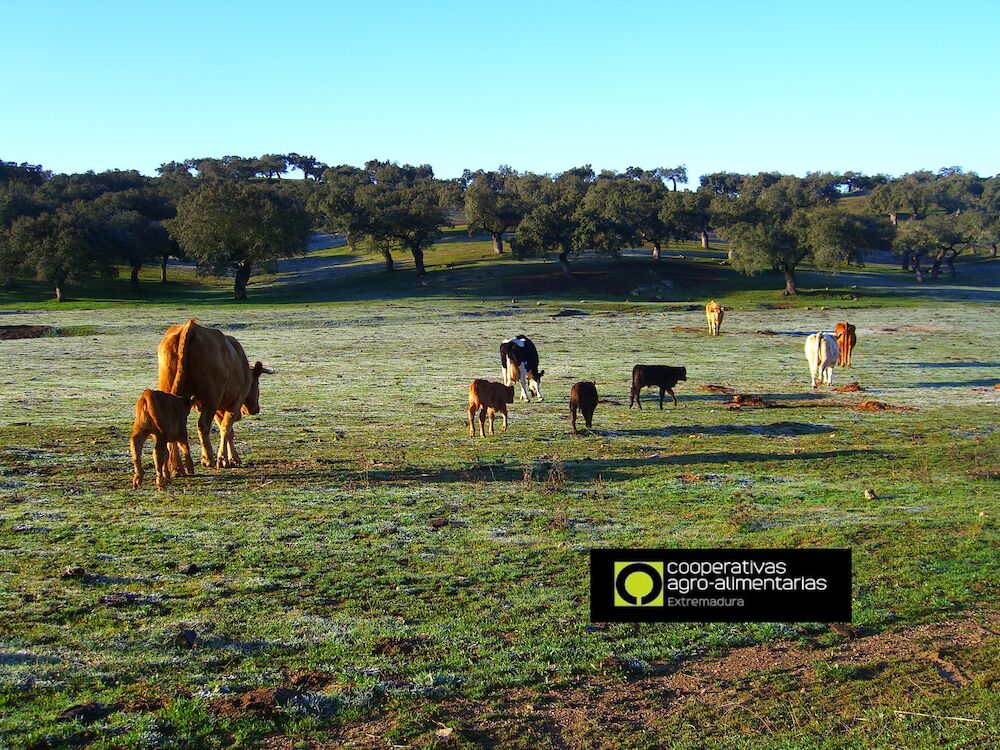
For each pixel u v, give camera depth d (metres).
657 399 28.70
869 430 22.77
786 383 32.69
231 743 6.94
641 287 80.94
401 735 7.15
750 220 107.25
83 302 75.00
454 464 17.66
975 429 22.98
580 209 88.69
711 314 50.25
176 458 15.88
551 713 7.61
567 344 45.69
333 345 44.66
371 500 14.41
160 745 6.79
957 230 93.62
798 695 8.00
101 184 135.75
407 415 24.44
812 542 12.30
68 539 11.97
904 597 10.38
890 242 104.69
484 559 11.52
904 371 36.31
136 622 9.16
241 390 17.34
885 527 13.13
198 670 8.11
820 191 181.38
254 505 13.95
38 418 22.39
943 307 67.94
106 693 7.59
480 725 7.38
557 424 23.30
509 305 67.19
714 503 14.63
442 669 8.30
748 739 7.22
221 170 192.12
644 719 7.56
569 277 86.50
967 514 13.99
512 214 106.50
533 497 14.84
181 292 89.31
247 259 80.25
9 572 10.57
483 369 35.84
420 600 10.10
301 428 21.98
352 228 92.06
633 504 14.52
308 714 7.39
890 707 7.77
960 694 8.00
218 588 10.25
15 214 96.62
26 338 49.78
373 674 8.15
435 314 60.84
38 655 8.22
